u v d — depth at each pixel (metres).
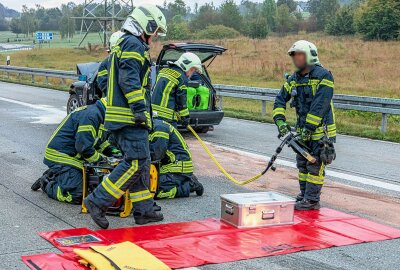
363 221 6.28
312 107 6.31
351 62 32.94
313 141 6.54
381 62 32.53
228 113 16.00
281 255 5.14
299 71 6.46
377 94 21.20
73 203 6.70
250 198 6.06
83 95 12.16
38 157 9.46
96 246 4.96
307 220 6.24
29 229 5.74
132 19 5.60
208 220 6.14
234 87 16.42
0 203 6.70
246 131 13.05
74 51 46.41
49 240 5.36
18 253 5.03
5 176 8.09
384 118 13.01
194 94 11.78
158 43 47.09
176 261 4.84
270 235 5.66
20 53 46.94
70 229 5.71
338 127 13.80
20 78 28.78
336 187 7.99
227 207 6.00
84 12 48.22
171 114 7.88
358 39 50.28
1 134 11.69
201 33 64.00
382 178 8.61
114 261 4.54
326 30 62.41
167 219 6.19
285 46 42.38
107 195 5.65
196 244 5.31
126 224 5.97
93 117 6.46
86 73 13.00
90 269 4.61
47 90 22.61
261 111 17.05
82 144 6.38
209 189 7.67
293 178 8.41
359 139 12.48
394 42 43.78
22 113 15.11
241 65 31.64
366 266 4.96
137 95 5.46
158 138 6.79
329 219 6.30
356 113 17.12
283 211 6.02
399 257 5.21
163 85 7.83
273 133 12.80
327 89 6.27
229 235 5.61
